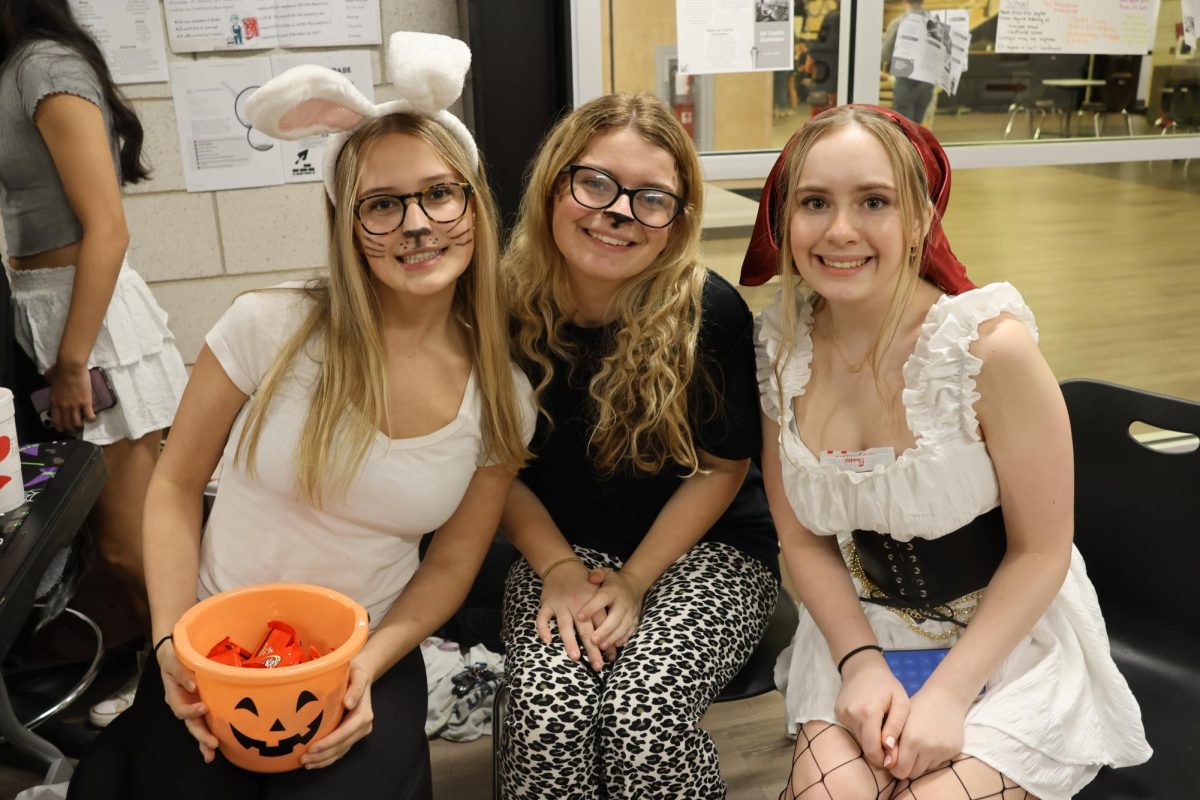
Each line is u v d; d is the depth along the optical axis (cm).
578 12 225
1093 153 255
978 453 128
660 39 230
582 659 143
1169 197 288
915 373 129
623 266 148
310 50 272
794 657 146
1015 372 124
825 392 139
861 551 142
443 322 139
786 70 237
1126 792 126
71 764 179
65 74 180
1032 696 126
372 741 127
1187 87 254
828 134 127
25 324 195
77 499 136
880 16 236
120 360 196
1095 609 137
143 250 280
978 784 119
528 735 137
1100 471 147
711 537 168
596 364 158
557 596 151
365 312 132
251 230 286
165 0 260
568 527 168
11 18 180
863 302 132
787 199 132
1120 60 249
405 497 136
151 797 117
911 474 129
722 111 238
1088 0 243
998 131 249
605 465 160
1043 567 128
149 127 269
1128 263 303
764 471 150
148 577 136
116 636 219
